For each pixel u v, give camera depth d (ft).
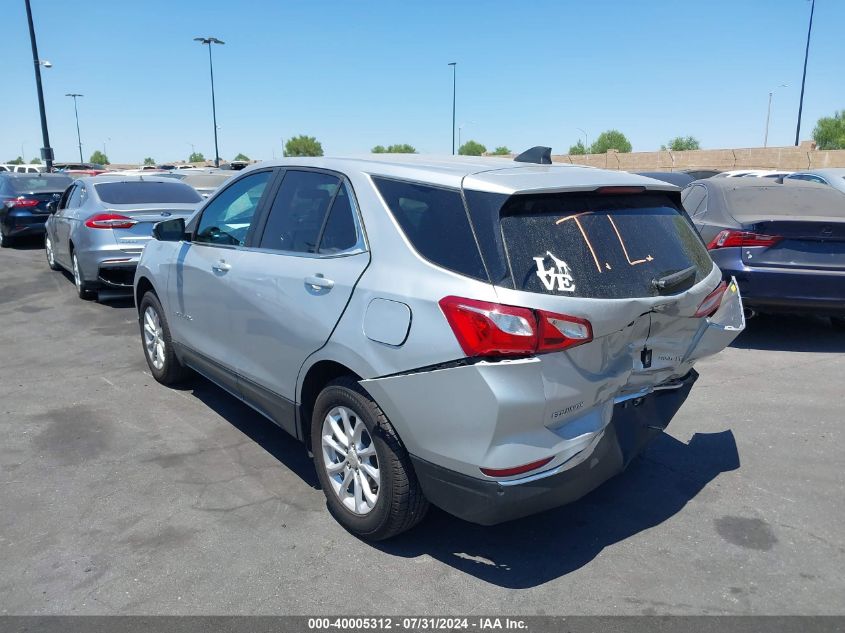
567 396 9.28
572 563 10.87
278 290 12.30
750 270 21.63
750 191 25.09
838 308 21.54
